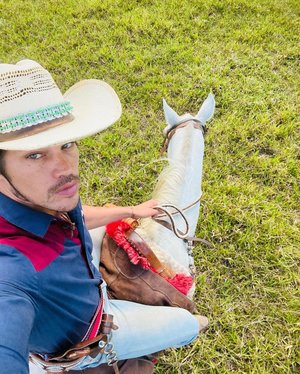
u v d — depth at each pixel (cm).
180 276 162
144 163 291
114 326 134
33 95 91
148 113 326
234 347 213
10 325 80
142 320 152
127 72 358
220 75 351
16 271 91
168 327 155
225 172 283
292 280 234
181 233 167
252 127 308
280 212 261
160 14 420
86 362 134
